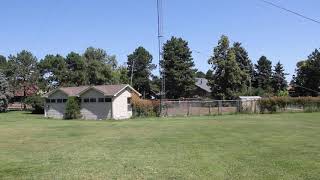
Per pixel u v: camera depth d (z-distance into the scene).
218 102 56.75
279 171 12.67
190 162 14.73
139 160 15.46
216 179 11.66
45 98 62.69
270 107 57.91
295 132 26.53
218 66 84.56
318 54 100.00
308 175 12.00
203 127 32.25
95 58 104.94
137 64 124.50
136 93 58.50
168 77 102.88
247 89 92.00
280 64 126.50
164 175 12.42
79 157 16.56
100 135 27.12
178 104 56.22
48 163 15.11
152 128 32.72
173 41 103.56
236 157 15.77
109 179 12.02
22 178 12.38
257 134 25.39
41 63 105.25
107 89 55.88
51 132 30.45
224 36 84.19
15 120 51.22
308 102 59.06
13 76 96.75
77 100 57.78
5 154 17.92
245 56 109.81
